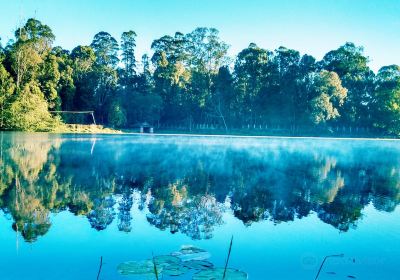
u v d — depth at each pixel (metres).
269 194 14.35
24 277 6.46
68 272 6.64
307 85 82.56
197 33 89.12
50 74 65.75
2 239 8.34
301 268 7.09
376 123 83.50
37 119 56.91
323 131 82.69
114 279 6.22
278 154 32.09
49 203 11.76
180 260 6.85
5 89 55.62
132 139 48.12
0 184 14.47
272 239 8.77
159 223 9.88
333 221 10.55
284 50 86.38
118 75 86.50
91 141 40.72
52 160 22.41
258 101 84.56
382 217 11.13
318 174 20.28
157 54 88.25
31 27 67.50
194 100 84.62
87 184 15.18
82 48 78.31
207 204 12.36
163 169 20.28
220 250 7.95
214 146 39.50
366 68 86.06
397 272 6.96
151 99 79.12
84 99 75.50
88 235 8.70
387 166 25.09
